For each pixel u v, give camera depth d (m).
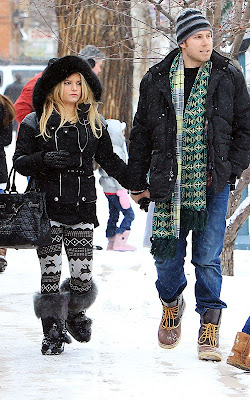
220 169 13.06
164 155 13.25
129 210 29.94
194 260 13.64
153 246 13.45
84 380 11.86
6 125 19.77
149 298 18.73
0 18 76.75
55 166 13.59
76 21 33.47
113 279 21.42
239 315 17.23
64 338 13.84
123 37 34.00
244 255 28.97
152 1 21.22
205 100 13.16
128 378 11.99
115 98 36.53
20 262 25.47
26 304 18.44
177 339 14.03
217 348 13.33
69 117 13.95
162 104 13.33
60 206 13.82
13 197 13.58
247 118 13.30
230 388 11.42
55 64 13.77
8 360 13.22
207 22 13.05
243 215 22.38
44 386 11.50
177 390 11.29
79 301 14.17
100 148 14.24
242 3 21.98
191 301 18.94
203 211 13.17
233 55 21.58
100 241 32.97
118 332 15.57
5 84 65.94
